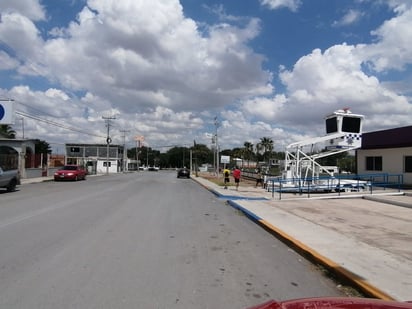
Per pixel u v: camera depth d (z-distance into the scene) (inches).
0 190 834.2
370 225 394.6
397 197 694.5
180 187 1075.9
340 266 222.1
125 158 3489.2
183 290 189.6
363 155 1153.4
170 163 5748.0
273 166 2475.4
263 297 182.4
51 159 1956.2
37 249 271.7
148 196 730.8
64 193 768.3
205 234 345.7
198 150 4416.8
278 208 547.8
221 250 282.2
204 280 207.0
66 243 292.7
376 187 973.2
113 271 219.6
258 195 802.8
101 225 378.9
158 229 363.9
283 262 250.7
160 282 201.3
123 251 269.6
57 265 230.1
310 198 714.8
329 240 304.8
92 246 283.7
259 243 312.2
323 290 194.9
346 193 789.2
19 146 1305.4
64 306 165.3
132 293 183.5
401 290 183.8
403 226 389.4
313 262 250.2
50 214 454.9
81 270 220.4
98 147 3437.5
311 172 1014.4
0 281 198.8
